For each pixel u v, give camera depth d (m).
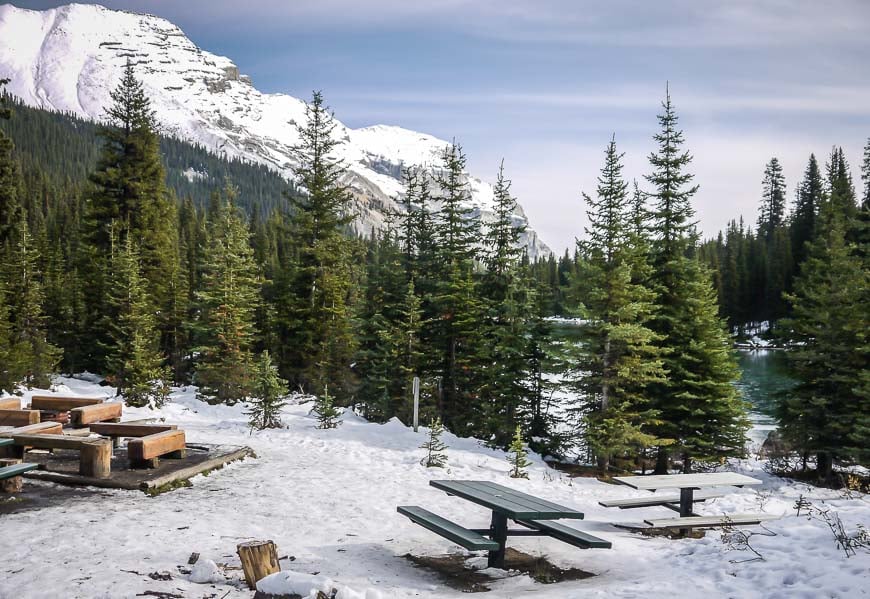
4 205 29.27
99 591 5.22
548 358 19.52
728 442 19.42
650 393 19.69
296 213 31.47
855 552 6.05
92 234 34.56
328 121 31.00
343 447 15.00
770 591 5.51
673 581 6.06
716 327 19.88
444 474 13.00
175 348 32.28
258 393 17.86
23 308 26.91
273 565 5.49
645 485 8.95
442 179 25.44
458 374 22.91
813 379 19.50
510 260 21.75
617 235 18.30
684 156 20.42
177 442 11.19
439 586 6.07
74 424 12.54
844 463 19.52
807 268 21.17
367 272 28.05
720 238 85.25
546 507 6.77
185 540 7.00
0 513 7.83
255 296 30.72
